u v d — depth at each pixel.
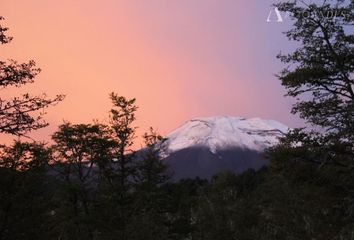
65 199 27.25
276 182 29.53
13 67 13.05
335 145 14.72
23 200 23.50
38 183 24.42
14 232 22.88
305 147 14.99
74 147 28.27
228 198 48.12
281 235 33.00
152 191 29.75
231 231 42.66
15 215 23.06
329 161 15.12
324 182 15.11
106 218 27.59
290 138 15.45
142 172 30.20
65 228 26.19
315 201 15.91
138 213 29.28
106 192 27.88
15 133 13.00
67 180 27.55
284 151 15.17
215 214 43.91
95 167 28.95
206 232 42.38
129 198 28.98
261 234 41.28
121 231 27.41
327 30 15.91
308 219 24.91
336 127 15.18
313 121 15.49
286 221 30.73
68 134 27.92
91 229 27.34
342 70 15.40
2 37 13.18
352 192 14.90
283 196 29.70
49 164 27.31
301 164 15.34
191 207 43.78
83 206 28.22
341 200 14.97
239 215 44.53
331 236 16.27
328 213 15.88
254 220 44.44
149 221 29.17
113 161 28.91
